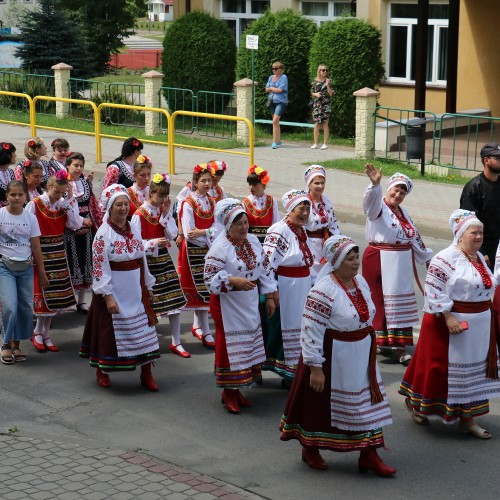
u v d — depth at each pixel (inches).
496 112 871.1
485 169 343.6
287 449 271.1
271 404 307.3
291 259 306.2
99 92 1037.2
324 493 242.5
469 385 273.6
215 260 290.7
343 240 246.5
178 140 821.9
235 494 239.8
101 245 306.8
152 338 316.5
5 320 338.6
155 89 858.1
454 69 808.9
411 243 343.0
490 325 274.8
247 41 765.3
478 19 859.4
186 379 330.3
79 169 387.5
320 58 841.5
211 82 927.0
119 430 285.0
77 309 410.9
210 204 364.8
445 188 638.5
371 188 334.3
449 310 269.6
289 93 877.2
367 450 253.0
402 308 342.0
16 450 266.7
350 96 836.6
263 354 301.7
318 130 791.1
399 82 894.4
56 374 335.0
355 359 246.2
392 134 765.3
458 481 250.4
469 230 269.9
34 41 1117.7
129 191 372.8
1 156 382.3
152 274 348.8
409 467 259.1
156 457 263.9
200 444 274.5
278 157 751.1
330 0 964.0
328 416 249.4
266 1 1019.3
